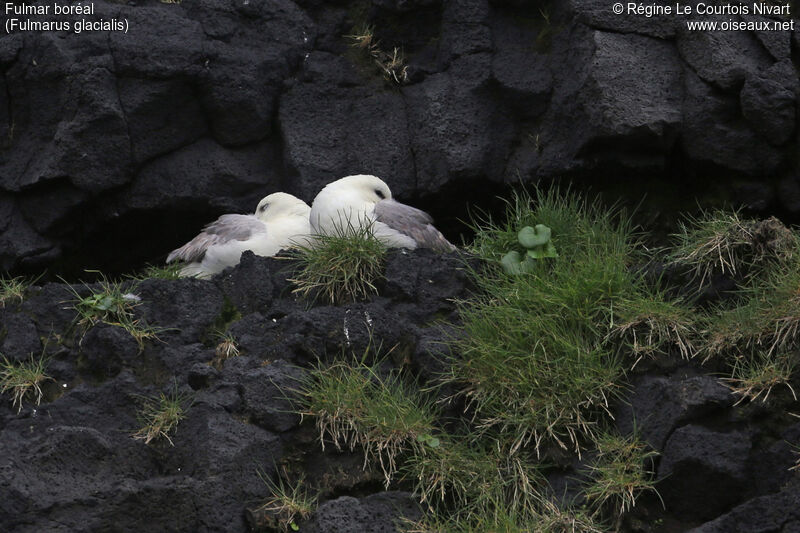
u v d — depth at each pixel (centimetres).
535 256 1184
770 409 993
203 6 1605
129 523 915
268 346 1112
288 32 1630
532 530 945
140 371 1099
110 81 1524
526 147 1530
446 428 1063
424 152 1544
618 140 1417
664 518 986
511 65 1534
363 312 1120
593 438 1012
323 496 995
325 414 1021
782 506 919
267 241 1333
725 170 1434
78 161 1509
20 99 1566
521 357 1059
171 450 997
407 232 1267
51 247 1553
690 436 977
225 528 940
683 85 1438
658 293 1123
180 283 1180
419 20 1630
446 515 985
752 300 1080
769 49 1422
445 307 1183
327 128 1591
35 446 957
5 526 884
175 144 1571
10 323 1145
